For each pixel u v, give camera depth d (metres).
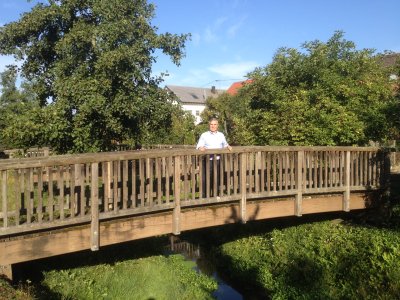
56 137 12.34
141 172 6.85
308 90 12.97
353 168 9.69
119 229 6.84
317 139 11.56
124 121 13.98
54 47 14.08
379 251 7.71
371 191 10.00
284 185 8.82
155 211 7.22
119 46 13.14
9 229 5.60
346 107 12.36
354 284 7.26
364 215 10.15
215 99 32.62
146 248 9.91
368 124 12.29
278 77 14.03
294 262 8.59
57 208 7.14
